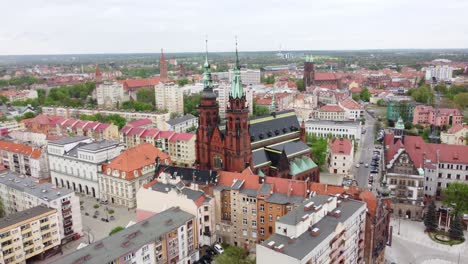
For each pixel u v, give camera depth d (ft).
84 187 607.78
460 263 401.08
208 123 519.60
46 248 418.72
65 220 452.76
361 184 617.62
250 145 501.15
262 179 435.94
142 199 457.68
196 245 418.51
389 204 412.77
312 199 352.49
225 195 443.73
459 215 473.67
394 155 539.70
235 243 443.73
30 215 409.90
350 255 347.97
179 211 416.46
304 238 300.61
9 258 385.91
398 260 408.05
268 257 286.46
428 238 450.30
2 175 527.40
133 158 569.64
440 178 565.53
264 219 419.74
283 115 606.55
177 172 480.64
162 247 371.35
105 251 333.01
